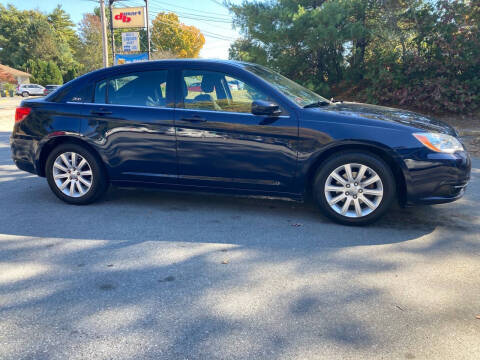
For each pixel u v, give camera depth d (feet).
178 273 9.94
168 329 7.64
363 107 14.66
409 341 7.20
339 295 8.80
